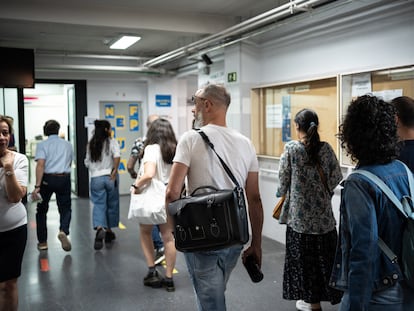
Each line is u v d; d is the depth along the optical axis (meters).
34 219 6.69
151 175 3.36
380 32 3.59
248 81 5.40
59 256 4.69
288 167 2.97
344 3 3.65
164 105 8.76
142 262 4.45
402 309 1.45
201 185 1.93
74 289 3.72
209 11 5.10
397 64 3.44
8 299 2.71
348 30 3.93
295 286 2.96
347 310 1.49
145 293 3.61
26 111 12.91
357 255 1.41
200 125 2.12
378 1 3.58
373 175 1.49
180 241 1.84
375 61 3.65
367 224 1.41
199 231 1.80
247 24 4.50
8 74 5.98
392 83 3.46
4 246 2.63
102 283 3.86
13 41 6.59
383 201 1.46
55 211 7.33
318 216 2.88
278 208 3.15
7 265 2.63
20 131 7.64
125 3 4.68
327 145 2.92
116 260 4.53
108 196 5.10
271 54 5.16
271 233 5.28
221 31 4.97
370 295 1.41
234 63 5.45
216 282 1.89
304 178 2.89
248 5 4.82
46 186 4.71
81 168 8.57
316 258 2.92
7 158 2.60
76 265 4.38
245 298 3.48
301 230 2.91
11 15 4.45
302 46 4.57
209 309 1.90
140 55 8.02
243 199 1.87
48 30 5.72
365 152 1.52
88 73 8.36
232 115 5.59
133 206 3.48
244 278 3.93
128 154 8.90
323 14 4.21
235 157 1.97
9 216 2.62
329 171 2.89
